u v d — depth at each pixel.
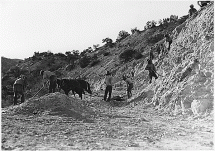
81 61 76.81
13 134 8.82
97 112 14.61
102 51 82.06
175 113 14.58
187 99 14.32
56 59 93.69
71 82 19.98
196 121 12.20
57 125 10.63
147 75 32.12
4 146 7.46
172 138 8.92
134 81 33.22
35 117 12.13
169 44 29.05
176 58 23.14
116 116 13.93
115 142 8.26
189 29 25.17
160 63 28.50
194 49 20.62
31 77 71.00
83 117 12.57
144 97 21.02
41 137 8.62
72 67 79.31
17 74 73.69
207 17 22.06
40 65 89.06
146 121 12.56
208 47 17.11
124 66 55.31
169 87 17.83
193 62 16.98
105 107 19.27
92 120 12.20
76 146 7.68
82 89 20.61
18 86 17.77
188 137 9.06
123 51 65.38
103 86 46.16
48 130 9.67
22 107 13.37
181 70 18.41
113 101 22.30
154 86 21.53
